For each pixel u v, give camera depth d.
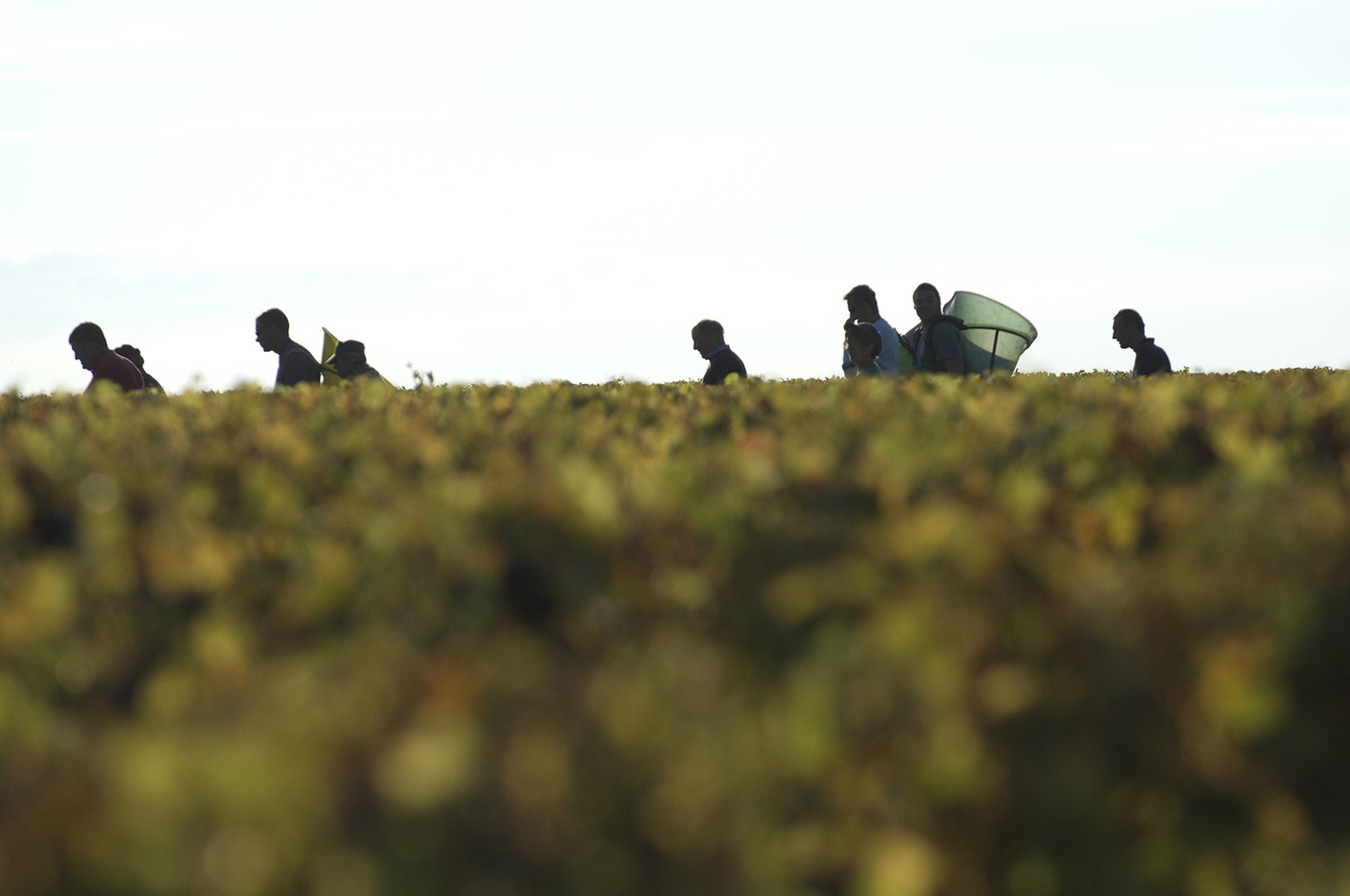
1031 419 19.62
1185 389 24.55
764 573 11.35
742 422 20.66
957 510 11.30
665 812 7.14
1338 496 12.59
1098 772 8.81
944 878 8.39
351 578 10.81
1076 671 9.01
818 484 13.53
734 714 8.23
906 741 8.44
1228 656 8.84
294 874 6.61
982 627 9.12
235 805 6.67
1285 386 26.83
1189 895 9.01
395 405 24.53
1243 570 9.85
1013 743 8.70
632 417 21.55
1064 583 9.52
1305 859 9.00
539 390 29.61
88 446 17.36
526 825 6.82
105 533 12.11
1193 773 8.96
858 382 30.94
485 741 7.21
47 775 7.19
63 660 10.14
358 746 7.02
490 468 14.59
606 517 11.94
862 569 10.47
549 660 9.53
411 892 6.63
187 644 10.54
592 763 7.25
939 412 20.36
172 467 15.76
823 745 8.24
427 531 11.59
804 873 8.12
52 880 6.59
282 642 10.38
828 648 9.23
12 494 13.86
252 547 12.33
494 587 10.98
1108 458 16.38
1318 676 9.41
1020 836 8.50
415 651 9.57
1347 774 9.18
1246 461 15.35
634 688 8.06
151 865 6.55
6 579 11.84
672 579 11.25
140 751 6.94
